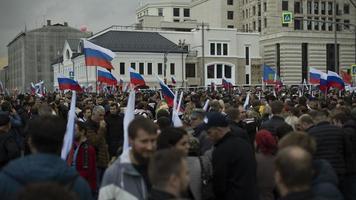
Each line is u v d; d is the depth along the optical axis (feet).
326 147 27.89
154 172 12.62
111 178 16.72
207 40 284.41
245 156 21.26
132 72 83.25
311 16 316.60
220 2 365.81
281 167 12.74
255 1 339.57
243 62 293.02
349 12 324.80
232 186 21.12
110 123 40.88
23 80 442.91
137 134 16.93
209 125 22.04
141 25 326.24
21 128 39.06
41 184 9.71
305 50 298.76
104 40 266.36
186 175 12.71
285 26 315.17
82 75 275.18
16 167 13.12
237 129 27.81
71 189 13.41
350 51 307.37
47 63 444.96
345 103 53.47
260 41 309.83
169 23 326.65
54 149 14.21
